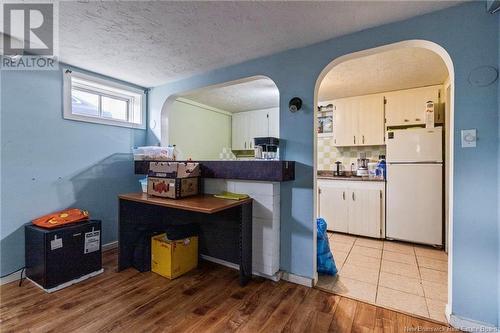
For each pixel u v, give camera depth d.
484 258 1.52
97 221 2.34
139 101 3.21
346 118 3.94
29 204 2.27
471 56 1.54
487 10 1.47
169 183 2.25
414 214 3.21
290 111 2.18
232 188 2.39
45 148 2.37
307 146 2.11
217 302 1.87
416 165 3.20
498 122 1.47
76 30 1.85
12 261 2.17
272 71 2.28
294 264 2.20
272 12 1.63
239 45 2.10
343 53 1.95
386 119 3.62
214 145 4.86
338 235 3.66
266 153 2.56
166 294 1.99
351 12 1.63
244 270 2.14
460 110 1.57
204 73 2.73
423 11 1.63
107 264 2.54
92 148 2.74
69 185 2.55
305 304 1.85
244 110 5.08
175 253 2.27
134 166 3.02
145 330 1.56
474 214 1.54
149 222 2.68
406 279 2.26
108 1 1.50
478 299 1.54
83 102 2.78
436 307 1.82
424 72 2.82
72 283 2.13
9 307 1.79
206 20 1.72
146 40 2.01
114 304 1.84
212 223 2.61
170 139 3.93
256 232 2.25
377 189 3.45
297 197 2.17
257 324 1.63
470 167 1.55
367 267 2.52
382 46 1.80
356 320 1.67
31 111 2.27
